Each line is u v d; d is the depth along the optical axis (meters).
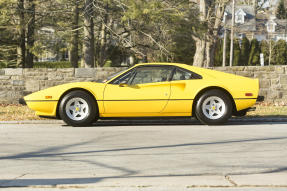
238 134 7.88
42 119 10.61
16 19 20.33
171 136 7.69
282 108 12.87
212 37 23.97
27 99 9.20
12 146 6.78
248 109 9.33
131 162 5.47
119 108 9.03
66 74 15.29
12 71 15.31
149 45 20.95
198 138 7.41
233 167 5.10
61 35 20.88
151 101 9.02
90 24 21.39
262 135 7.73
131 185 4.27
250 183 4.30
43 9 21.25
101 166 5.25
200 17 21.88
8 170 5.07
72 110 9.15
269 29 89.88
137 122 10.02
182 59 33.84
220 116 9.07
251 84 9.20
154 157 5.78
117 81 9.17
